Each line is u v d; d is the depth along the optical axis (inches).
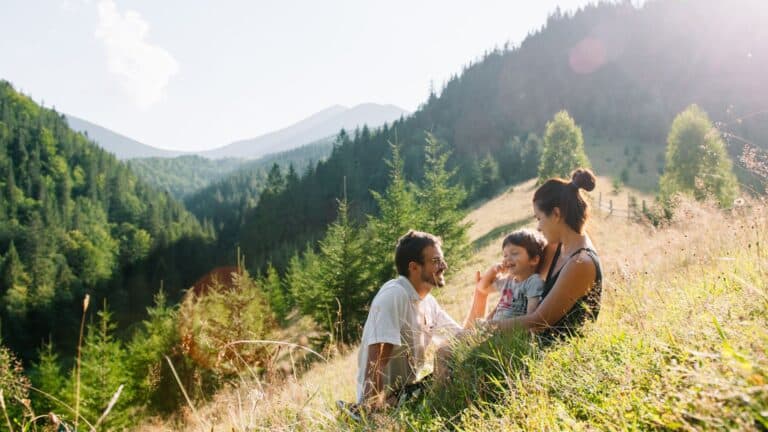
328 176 3791.8
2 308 2851.9
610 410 64.5
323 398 105.3
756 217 151.2
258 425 90.7
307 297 965.8
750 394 51.3
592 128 5216.5
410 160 4279.0
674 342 75.9
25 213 4677.7
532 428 66.9
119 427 764.6
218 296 847.7
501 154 3688.5
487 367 96.0
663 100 5201.8
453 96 6815.9
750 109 3122.5
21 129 5546.3
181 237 4160.9
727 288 101.5
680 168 1251.8
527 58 7081.7
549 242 126.5
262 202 3545.8
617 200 1843.0
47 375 1039.0
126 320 3149.6
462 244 938.7
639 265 162.9
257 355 107.4
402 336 128.4
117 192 5526.6
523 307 135.1
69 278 3361.2
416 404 101.5
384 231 878.4
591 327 97.9
